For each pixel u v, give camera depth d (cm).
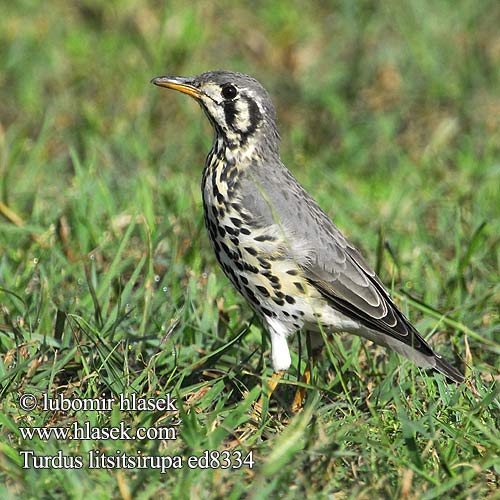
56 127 1880
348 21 2195
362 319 1203
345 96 2019
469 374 1172
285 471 930
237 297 1380
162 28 2033
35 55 2072
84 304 1277
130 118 1881
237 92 1233
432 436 1010
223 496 920
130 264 1380
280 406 1176
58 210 1518
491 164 1775
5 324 1222
